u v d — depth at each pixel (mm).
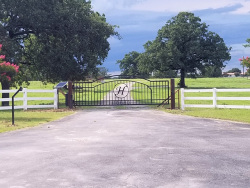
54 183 5543
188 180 5633
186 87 62469
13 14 27203
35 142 9414
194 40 61406
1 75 17125
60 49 27656
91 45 29438
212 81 93938
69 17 27422
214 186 5316
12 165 6770
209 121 14305
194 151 7926
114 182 5555
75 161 7016
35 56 30500
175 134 10664
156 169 6324
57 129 12289
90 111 20625
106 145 8797
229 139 9594
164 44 63969
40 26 27156
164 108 21625
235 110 19031
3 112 20406
